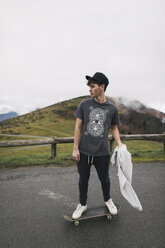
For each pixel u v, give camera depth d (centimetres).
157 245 181
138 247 178
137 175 405
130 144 1282
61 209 253
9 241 187
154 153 663
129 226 212
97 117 202
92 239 190
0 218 229
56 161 533
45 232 201
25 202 274
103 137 206
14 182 359
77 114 211
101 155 209
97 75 192
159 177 392
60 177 391
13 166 481
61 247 178
